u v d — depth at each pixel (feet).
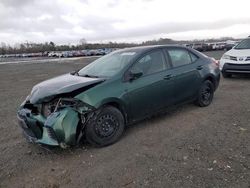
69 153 13.85
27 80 47.98
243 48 33.65
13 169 12.60
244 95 24.20
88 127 13.62
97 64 17.99
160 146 13.98
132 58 16.12
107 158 13.07
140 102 15.76
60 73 58.85
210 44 161.89
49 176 11.82
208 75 20.33
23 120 14.08
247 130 15.47
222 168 11.40
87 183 11.04
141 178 11.05
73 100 13.30
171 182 10.61
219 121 17.24
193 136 15.01
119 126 14.82
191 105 21.22
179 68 18.26
